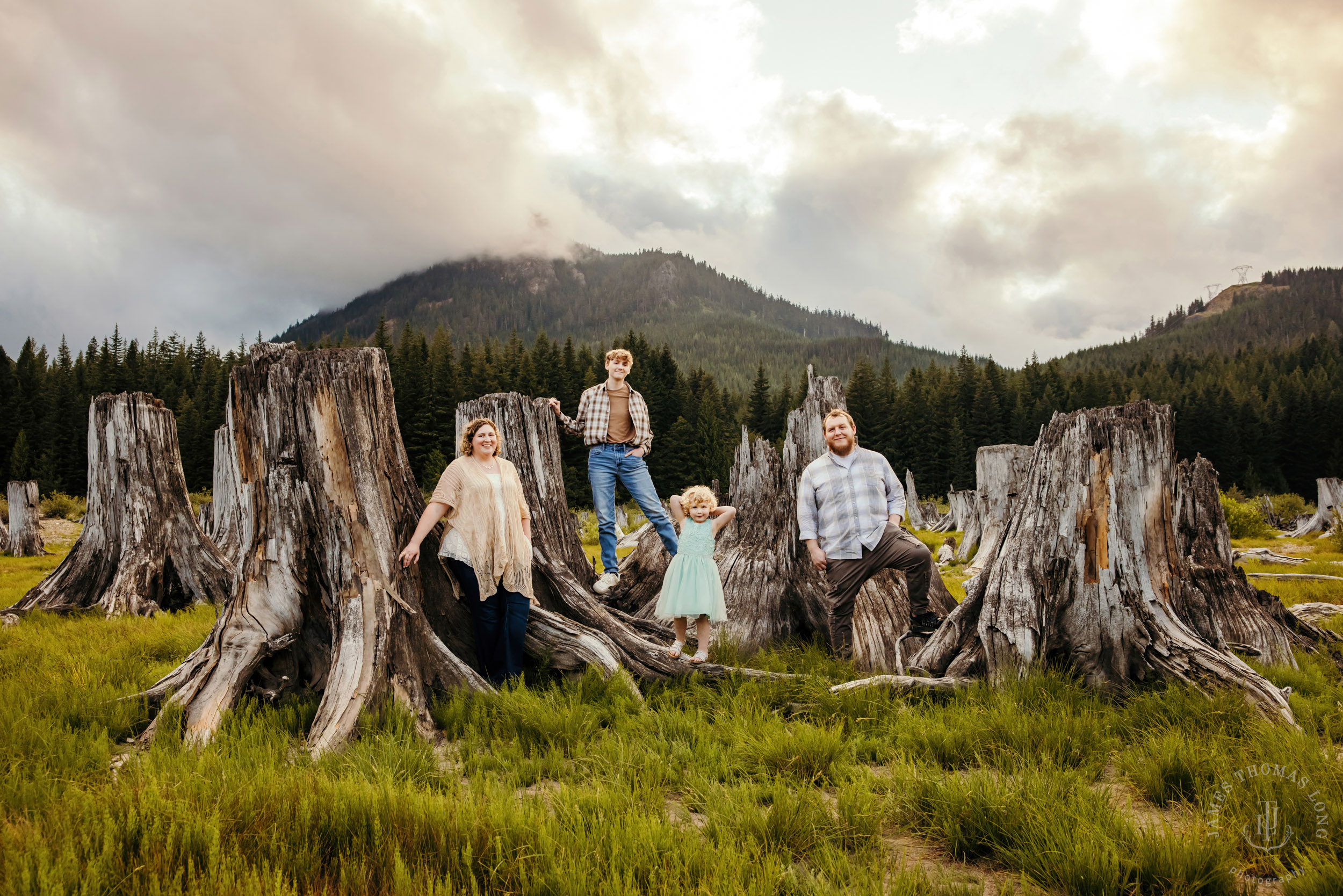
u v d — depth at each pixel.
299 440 5.01
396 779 3.28
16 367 75.56
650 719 4.34
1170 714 4.26
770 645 6.77
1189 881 2.44
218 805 2.61
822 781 3.50
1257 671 5.38
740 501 7.86
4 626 7.80
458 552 5.04
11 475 61.69
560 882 2.27
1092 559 5.14
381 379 5.24
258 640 4.77
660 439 70.44
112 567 9.52
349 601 4.68
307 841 2.47
